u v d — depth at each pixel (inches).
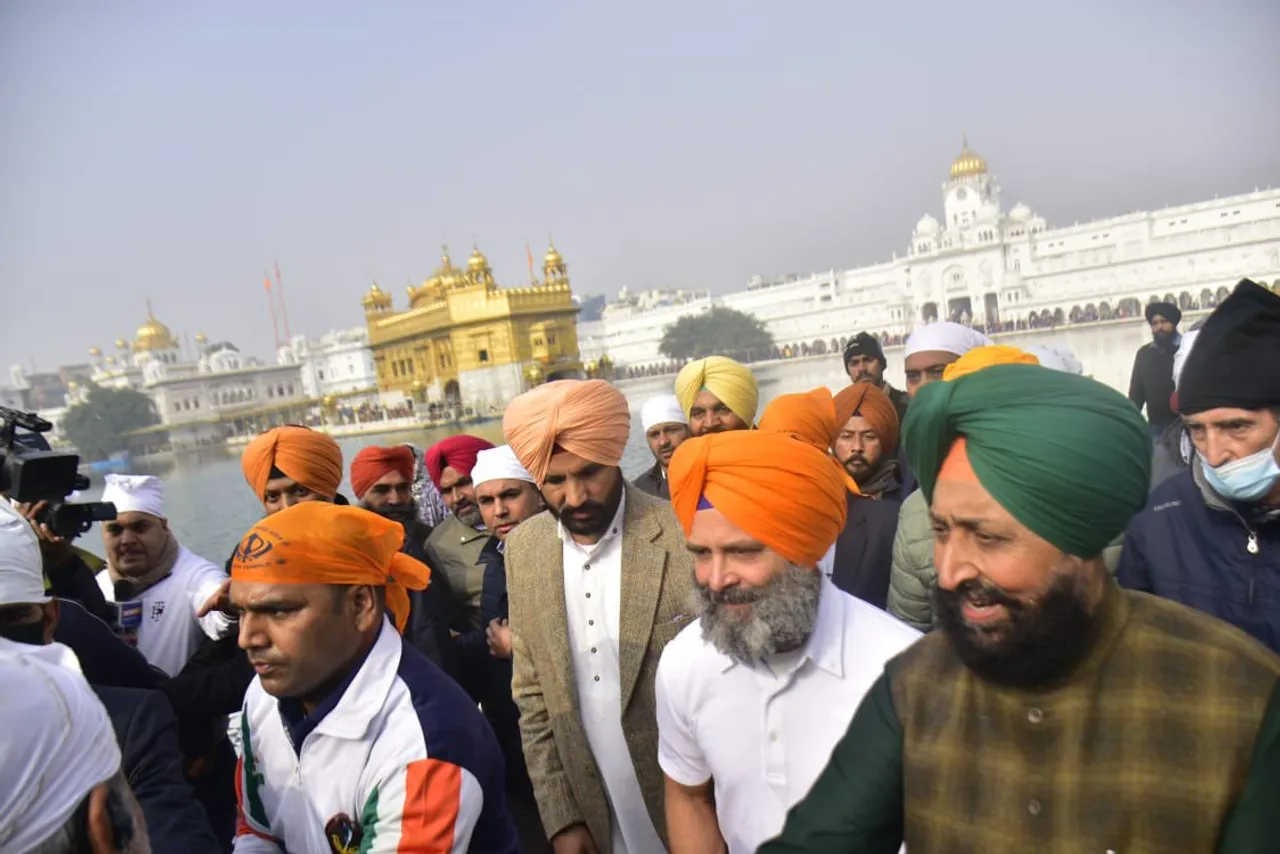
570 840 99.1
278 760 77.5
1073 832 38.4
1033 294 1577.3
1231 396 76.7
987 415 39.6
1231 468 78.0
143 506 130.0
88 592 117.8
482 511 135.8
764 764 70.6
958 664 43.6
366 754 71.3
